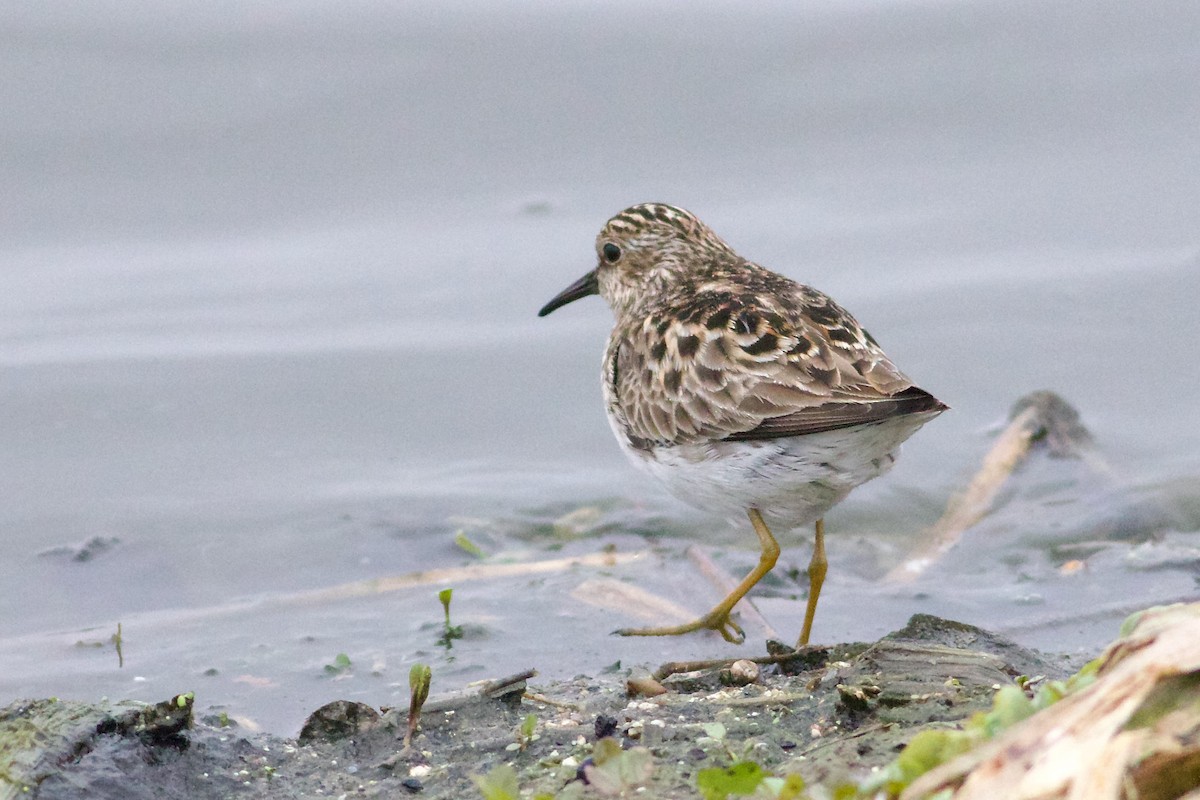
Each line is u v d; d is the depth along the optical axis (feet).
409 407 49.44
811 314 34.83
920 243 56.29
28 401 49.06
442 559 41.65
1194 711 17.98
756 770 20.16
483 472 46.37
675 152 62.03
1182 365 49.14
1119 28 63.82
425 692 27.45
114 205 59.98
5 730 25.79
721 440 34.55
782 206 58.85
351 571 40.93
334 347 52.31
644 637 35.99
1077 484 44.27
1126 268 54.08
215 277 56.24
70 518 43.24
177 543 42.06
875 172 60.44
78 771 24.89
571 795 23.00
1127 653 19.76
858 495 44.68
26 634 37.32
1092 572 39.09
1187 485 43.21
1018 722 19.24
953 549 41.65
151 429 47.96
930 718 24.56
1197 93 62.18
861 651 29.86
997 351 50.47
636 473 46.37
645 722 26.37
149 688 33.53
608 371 38.86
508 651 35.14
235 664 34.73
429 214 59.67
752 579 35.27
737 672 29.35
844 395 32.37
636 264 42.88
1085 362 49.78
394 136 62.80
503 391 50.39
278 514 43.62
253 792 25.43
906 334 51.52
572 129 62.80
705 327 35.32
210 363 51.34
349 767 26.30
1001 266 54.75
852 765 22.33
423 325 53.57
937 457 46.16
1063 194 58.39
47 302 54.65
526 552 42.19
